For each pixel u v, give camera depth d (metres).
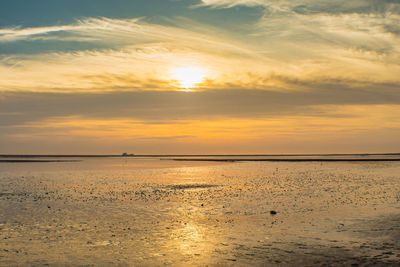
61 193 37.06
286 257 14.91
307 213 24.45
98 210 26.55
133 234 19.11
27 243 17.34
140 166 108.38
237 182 49.38
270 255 15.21
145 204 29.42
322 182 48.06
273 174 65.50
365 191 36.88
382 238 17.41
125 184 47.06
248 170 80.19
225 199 32.16
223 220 22.58
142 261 14.73
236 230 19.78
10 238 18.23
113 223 21.89
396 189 38.50
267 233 18.98
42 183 48.66
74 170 83.12
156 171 78.38
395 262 13.99
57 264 14.35
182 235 18.83
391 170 75.50
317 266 13.78
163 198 33.06
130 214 24.89
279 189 39.88
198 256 15.29
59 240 17.91
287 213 24.64
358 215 23.25
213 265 14.17
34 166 107.50
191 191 38.75
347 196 33.03
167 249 16.34
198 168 92.25
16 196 34.66
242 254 15.45
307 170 78.00
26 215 24.48
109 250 16.22
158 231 19.77
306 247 16.25
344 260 14.37
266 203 29.45
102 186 44.44
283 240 17.52
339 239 17.45
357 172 69.31
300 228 19.95
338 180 51.09
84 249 16.38
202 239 18.00
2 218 23.41
